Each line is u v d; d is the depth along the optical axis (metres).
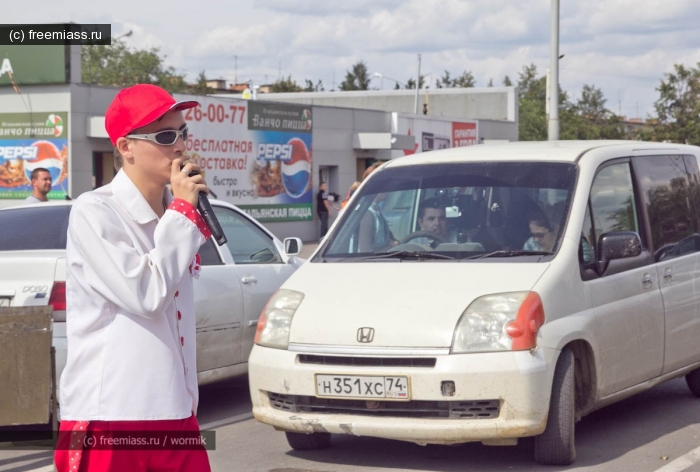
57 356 6.13
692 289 7.42
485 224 6.41
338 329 5.68
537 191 6.51
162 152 2.80
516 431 5.39
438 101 52.41
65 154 25.33
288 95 56.75
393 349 5.50
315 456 6.31
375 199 6.97
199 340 7.29
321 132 33.41
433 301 5.66
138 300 2.65
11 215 7.30
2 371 5.68
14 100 25.78
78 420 2.75
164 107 2.78
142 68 55.00
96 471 2.76
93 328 2.74
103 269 2.66
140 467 2.80
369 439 6.77
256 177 30.31
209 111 28.28
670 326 7.04
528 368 5.40
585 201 6.43
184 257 2.71
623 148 7.22
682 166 7.99
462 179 6.79
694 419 7.34
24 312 5.71
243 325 7.76
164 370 2.76
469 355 5.40
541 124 71.19
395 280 5.99
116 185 2.82
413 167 7.17
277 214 31.31
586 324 5.93
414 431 5.43
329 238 6.84
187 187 2.75
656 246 7.11
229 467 6.04
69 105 25.20
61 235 7.00
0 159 26.00
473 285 5.76
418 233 6.54
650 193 7.29
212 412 7.82
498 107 50.81
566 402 5.69
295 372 5.72
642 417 7.41
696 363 7.57
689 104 52.91
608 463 5.96
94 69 54.66
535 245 6.16
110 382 2.72
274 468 6.02
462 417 5.44
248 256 8.09
